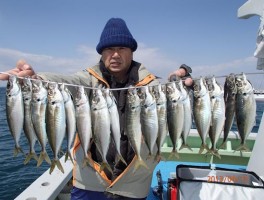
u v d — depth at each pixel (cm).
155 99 92
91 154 100
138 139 94
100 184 101
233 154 164
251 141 171
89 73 105
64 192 134
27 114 88
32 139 89
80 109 90
